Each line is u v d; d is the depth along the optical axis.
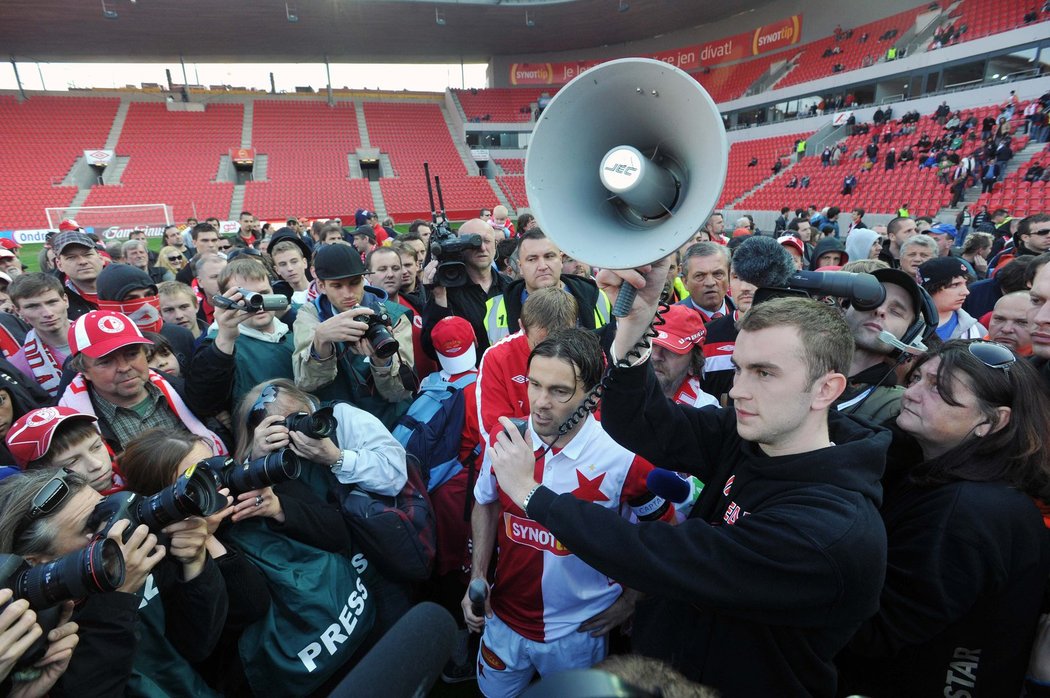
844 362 1.04
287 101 28.41
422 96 32.09
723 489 1.31
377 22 22.36
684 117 1.02
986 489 1.26
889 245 5.27
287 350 2.52
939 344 1.44
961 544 1.21
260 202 22.66
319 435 1.70
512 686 1.86
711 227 7.81
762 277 2.38
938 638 1.32
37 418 1.61
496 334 2.90
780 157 21.00
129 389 2.01
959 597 1.21
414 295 3.50
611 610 1.73
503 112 29.36
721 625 1.15
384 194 24.61
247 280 2.73
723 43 26.36
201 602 1.39
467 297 2.95
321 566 1.70
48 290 2.81
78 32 21.12
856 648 1.32
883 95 19.41
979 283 3.65
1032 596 1.25
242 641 1.61
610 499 1.69
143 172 22.83
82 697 1.10
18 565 1.05
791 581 0.97
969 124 15.10
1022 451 1.26
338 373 2.44
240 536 1.64
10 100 23.47
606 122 1.12
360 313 2.05
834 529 0.97
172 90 27.83
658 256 0.97
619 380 1.25
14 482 1.22
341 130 27.73
